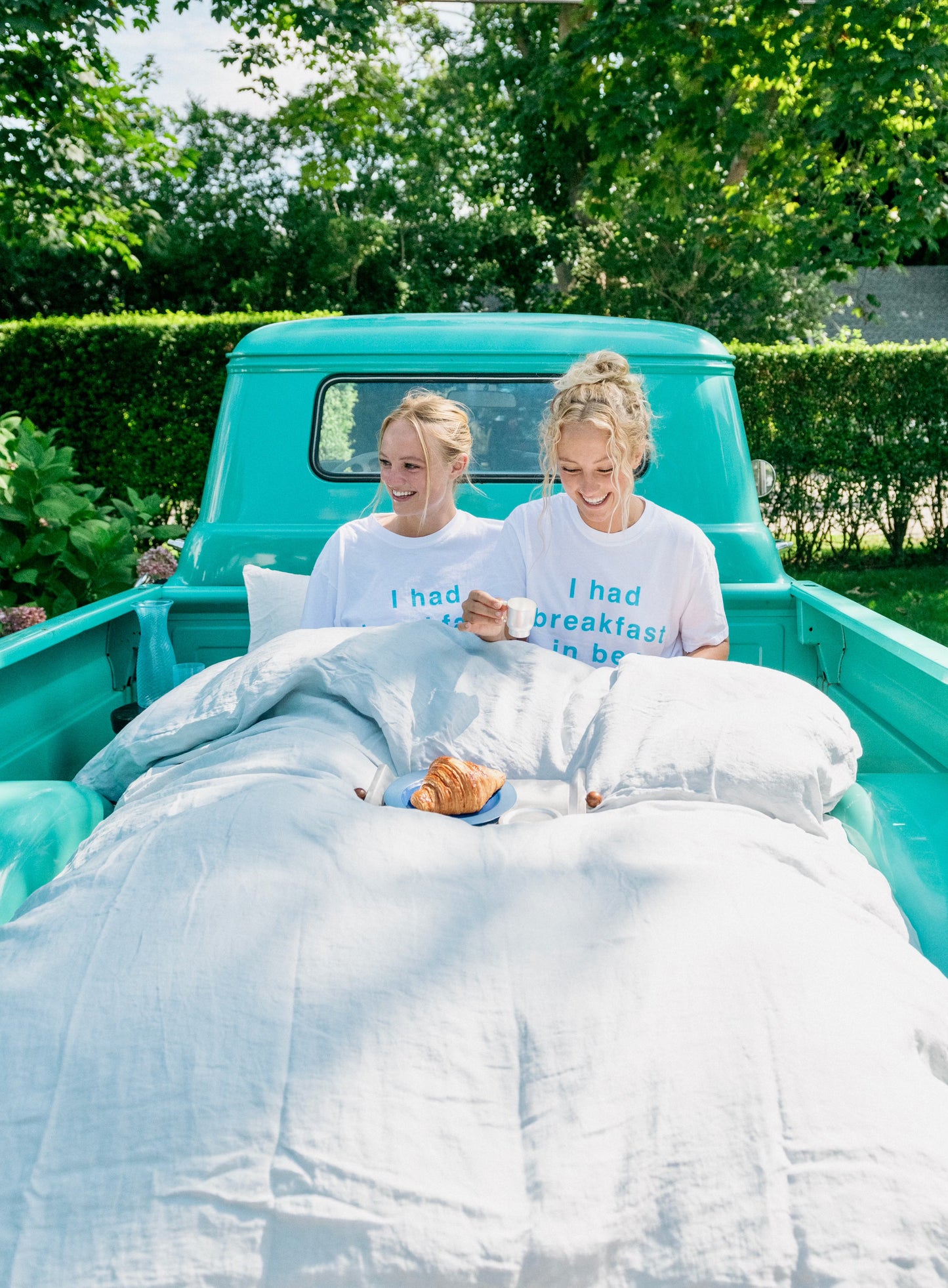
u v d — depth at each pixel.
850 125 9.00
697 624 2.69
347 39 10.49
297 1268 1.04
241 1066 1.18
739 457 3.50
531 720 2.11
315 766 1.87
